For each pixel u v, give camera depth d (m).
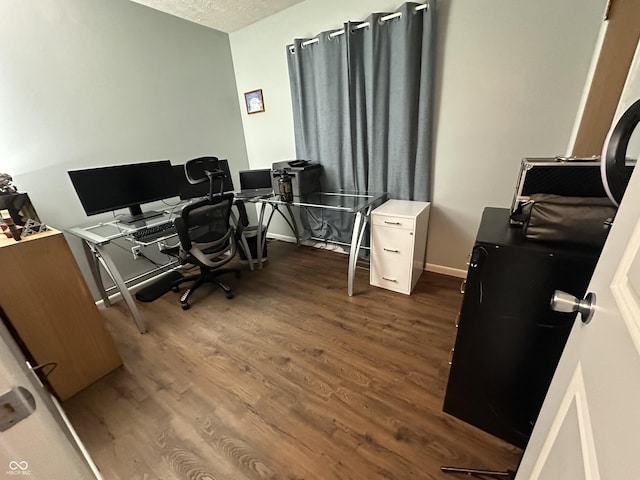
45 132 1.91
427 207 2.19
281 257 3.02
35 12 1.78
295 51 2.44
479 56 1.79
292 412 1.31
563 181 0.93
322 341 1.75
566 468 0.44
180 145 2.70
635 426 0.29
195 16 2.44
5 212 1.57
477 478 1.02
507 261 0.87
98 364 1.54
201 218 1.98
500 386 1.05
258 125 3.14
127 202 2.14
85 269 2.20
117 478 1.09
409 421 1.23
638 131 0.93
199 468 1.11
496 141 1.91
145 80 2.37
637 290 0.35
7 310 1.24
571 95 1.61
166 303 2.25
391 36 2.02
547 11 1.54
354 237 2.09
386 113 2.24
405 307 2.03
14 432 0.35
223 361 1.64
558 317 0.87
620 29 1.09
